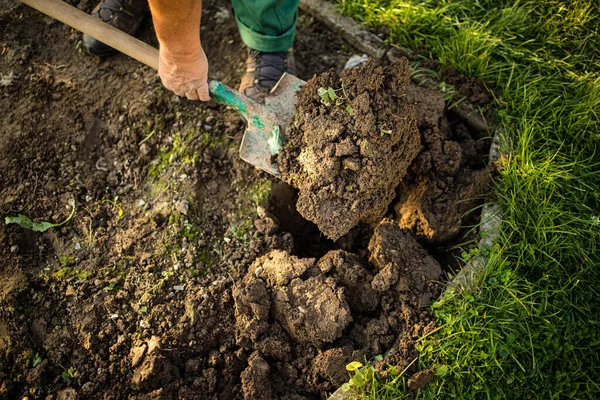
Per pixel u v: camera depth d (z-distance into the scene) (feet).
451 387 3.16
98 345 3.32
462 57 3.98
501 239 3.46
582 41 4.05
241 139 3.85
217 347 3.36
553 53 4.11
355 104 3.10
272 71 3.89
